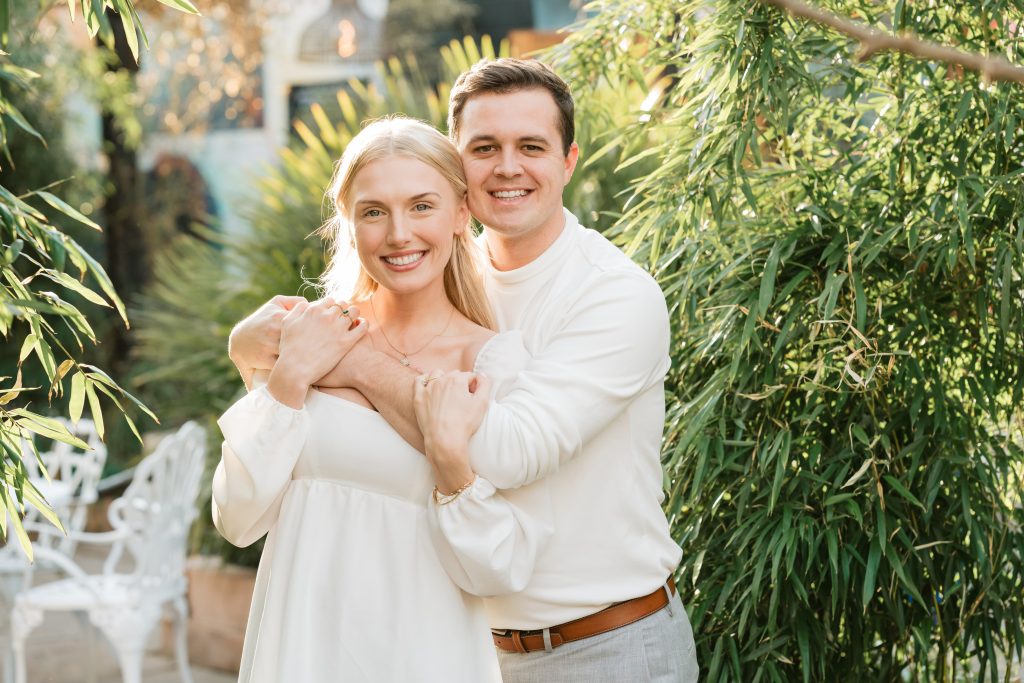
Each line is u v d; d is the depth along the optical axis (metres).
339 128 5.04
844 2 2.12
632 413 1.81
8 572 3.85
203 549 4.69
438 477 1.63
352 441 1.69
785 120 2.07
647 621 1.83
